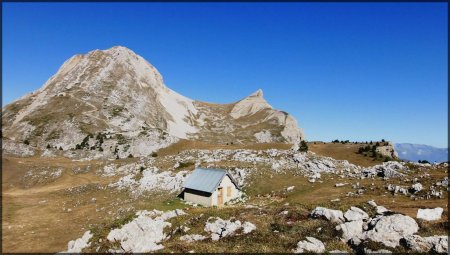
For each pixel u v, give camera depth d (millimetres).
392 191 53438
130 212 56375
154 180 76438
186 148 166250
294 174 75438
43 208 66875
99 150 154125
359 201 46625
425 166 72938
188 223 35531
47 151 141625
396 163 76000
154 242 32062
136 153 155625
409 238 25438
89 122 182875
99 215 57938
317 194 58594
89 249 32562
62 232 49281
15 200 74812
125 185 79562
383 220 28141
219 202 62781
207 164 85625
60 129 173500
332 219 31750
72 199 73812
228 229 32125
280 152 95188
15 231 50594
